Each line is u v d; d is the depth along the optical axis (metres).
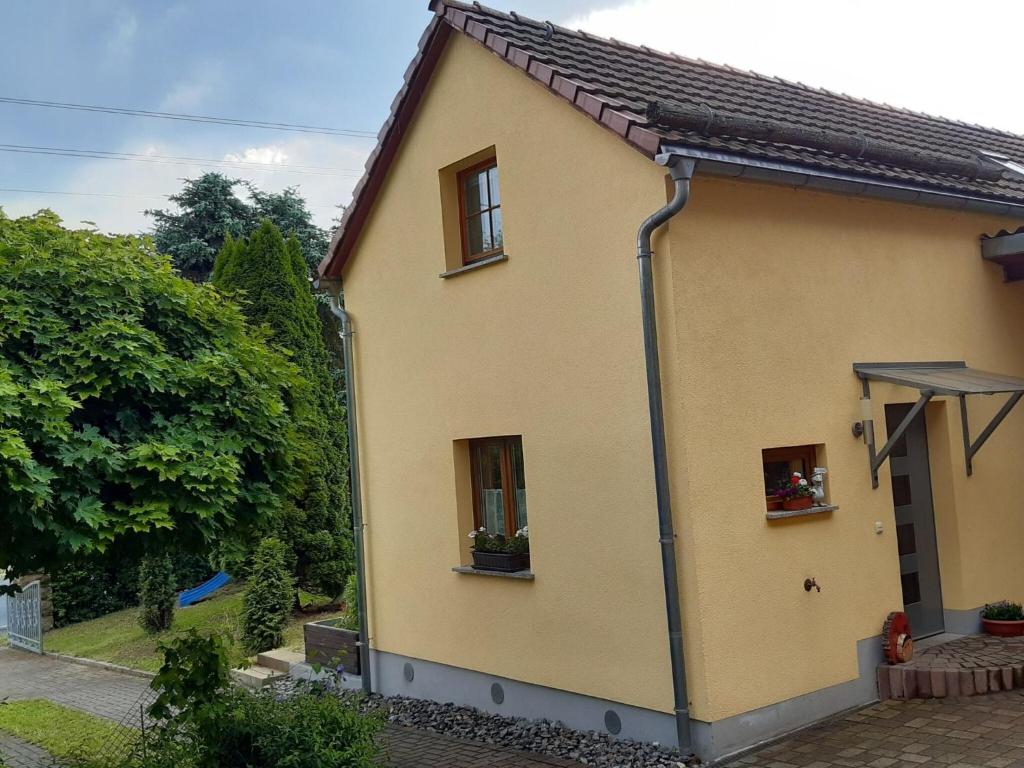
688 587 6.80
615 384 7.38
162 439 6.29
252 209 26.55
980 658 7.86
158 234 25.84
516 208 8.25
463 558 9.00
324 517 15.72
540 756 7.37
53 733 9.99
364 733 6.54
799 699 7.22
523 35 8.55
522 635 8.28
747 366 7.25
